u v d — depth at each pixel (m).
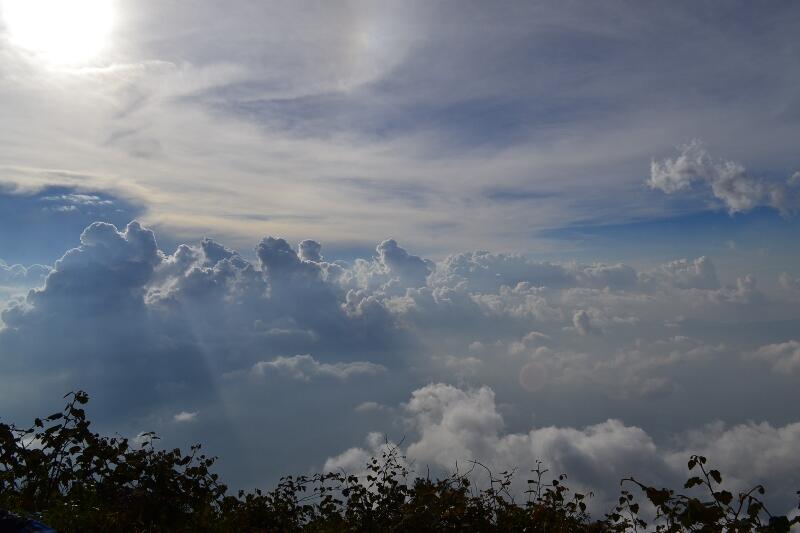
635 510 6.37
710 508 4.85
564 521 7.04
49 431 7.25
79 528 6.30
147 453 7.75
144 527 6.82
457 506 7.39
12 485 6.90
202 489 7.97
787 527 4.52
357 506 8.38
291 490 8.77
